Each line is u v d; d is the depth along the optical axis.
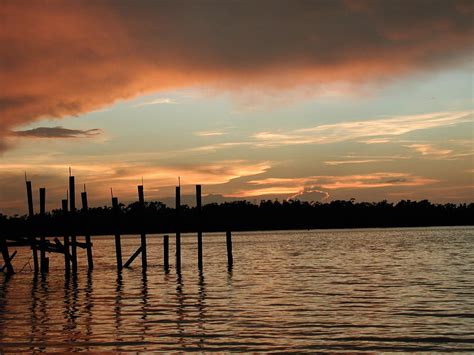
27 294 32.97
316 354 18.39
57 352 18.95
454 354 18.27
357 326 22.23
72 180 42.91
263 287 34.88
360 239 120.19
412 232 170.38
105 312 26.17
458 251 69.00
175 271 46.09
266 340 20.19
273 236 170.38
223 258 64.12
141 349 19.22
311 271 45.72
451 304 26.95
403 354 18.30
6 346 19.70
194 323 23.23
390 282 36.47
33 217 43.22
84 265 55.81
